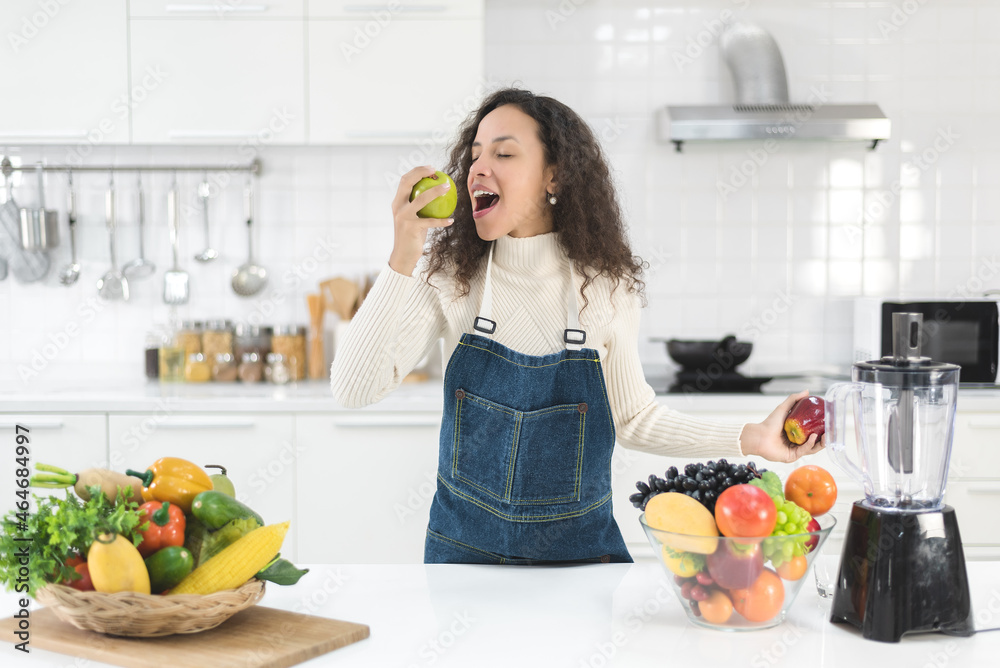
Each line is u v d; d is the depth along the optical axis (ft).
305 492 8.47
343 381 4.38
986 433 8.38
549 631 3.28
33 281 10.14
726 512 3.14
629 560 4.89
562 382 4.75
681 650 3.09
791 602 3.32
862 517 3.28
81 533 2.98
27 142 9.07
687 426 4.81
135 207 10.18
